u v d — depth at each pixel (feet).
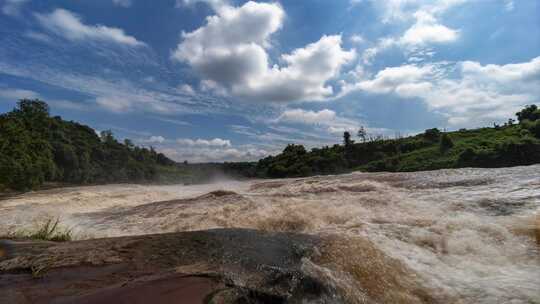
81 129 283.79
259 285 9.36
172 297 8.37
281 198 30.32
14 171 94.27
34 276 10.19
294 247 13.15
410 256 12.77
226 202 30.71
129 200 44.57
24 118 177.88
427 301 9.25
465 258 12.70
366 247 13.10
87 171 200.95
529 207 18.39
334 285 9.45
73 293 8.64
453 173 36.06
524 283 10.06
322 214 22.40
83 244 14.30
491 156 124.57
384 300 9.11
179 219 25.00
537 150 116.16
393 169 165.48
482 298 9.19
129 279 9.78
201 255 12.43
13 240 16.89
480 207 19.72
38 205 37.91
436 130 205.36
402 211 20.99
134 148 322.96
